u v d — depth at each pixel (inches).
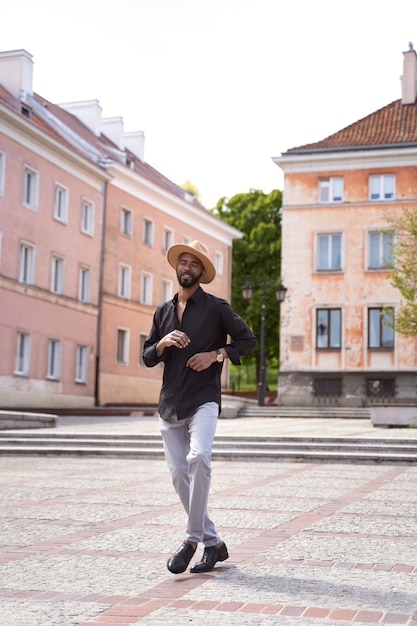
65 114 1769.2
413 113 1593.3
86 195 1560.0
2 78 1545.3
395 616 181.2
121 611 187.8
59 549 263.0
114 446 656.4
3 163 1309.1
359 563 239.6
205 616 182.5
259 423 1016.2
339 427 906.1
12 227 1334.9
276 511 341.1
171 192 1813.5
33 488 422.3
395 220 1210.6
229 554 253.3
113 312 1642.5
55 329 1455.5
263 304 1402.6
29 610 189.0
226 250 2060.8
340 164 1525.6
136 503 364.8
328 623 175.6
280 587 210.1
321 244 1533.0
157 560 245.9
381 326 1492.4
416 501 373.1
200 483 224.4
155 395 1782.7
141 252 1740.9
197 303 236.1
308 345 1515.7
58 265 1487.5
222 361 233.3
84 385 1540.4
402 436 676.7
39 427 829.2
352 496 390.3
